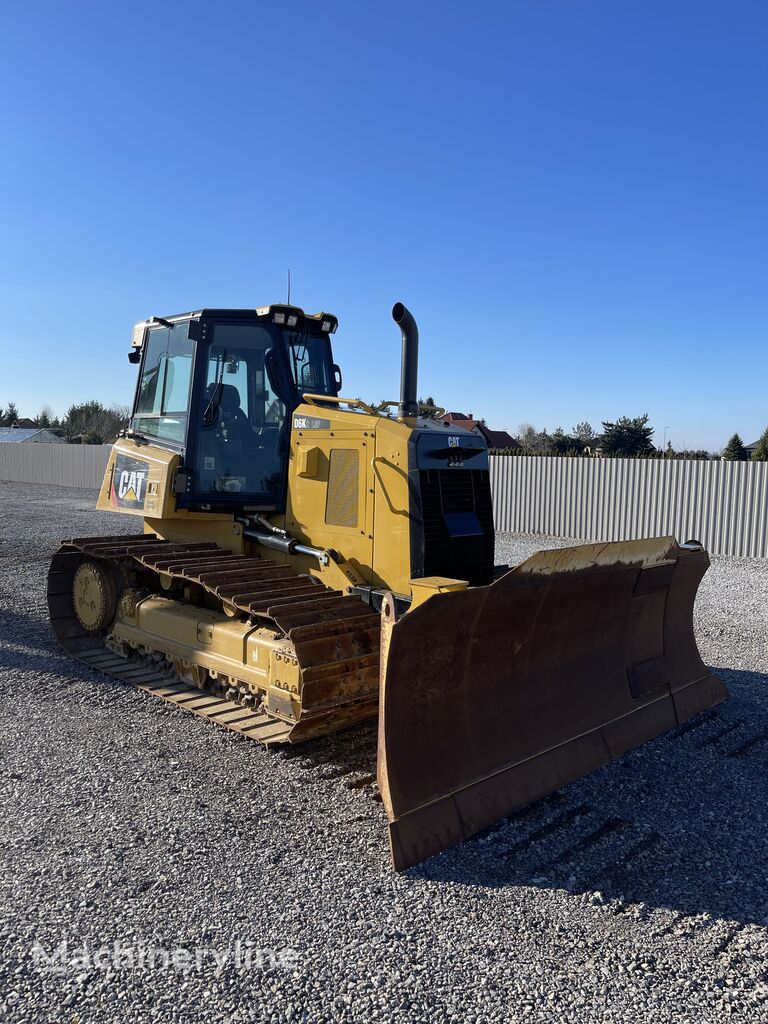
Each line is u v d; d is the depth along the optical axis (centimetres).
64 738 519
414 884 357
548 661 484
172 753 498
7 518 1914
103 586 702
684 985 294
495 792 418
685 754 512
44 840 387
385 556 528
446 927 326
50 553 1331
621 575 512
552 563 446
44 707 575
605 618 521
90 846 382
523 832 409
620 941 320
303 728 464
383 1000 282
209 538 657
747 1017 278
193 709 552
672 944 319
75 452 3184
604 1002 285
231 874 361
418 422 554
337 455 562
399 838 371
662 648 586
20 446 3478
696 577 606
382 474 530
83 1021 270
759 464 1487
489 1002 283
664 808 439
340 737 525
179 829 401
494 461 1891
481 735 430
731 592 1127
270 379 607
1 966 296
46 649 729
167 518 649
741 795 457
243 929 321
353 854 382
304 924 325
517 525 1855
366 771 475
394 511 521
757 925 333
